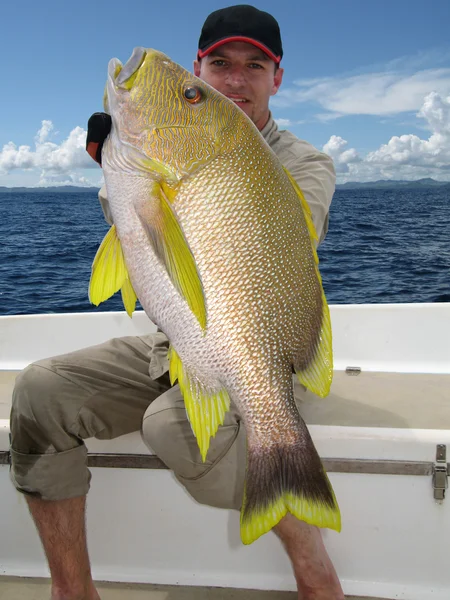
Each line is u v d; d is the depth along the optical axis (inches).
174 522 79.1
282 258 59.9
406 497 73.9
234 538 78.3
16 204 3046.3
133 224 59.7
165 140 58.3
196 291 57.1
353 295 399.5
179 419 67.8
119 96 59.3
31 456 69.6
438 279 458.3
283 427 61.7
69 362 73.5
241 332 59.5
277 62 93.3
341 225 1111.6
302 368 63.0
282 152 87.7
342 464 73.8
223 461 67.7
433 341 115.3
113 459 78.6
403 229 1008.2
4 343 125.8
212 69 91.3
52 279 458.3
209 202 58.2
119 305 348.5
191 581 79.5
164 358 76.3
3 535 82.4
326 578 68.5
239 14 88.7
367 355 117.0
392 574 75.7
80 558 71.7
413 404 91.4
